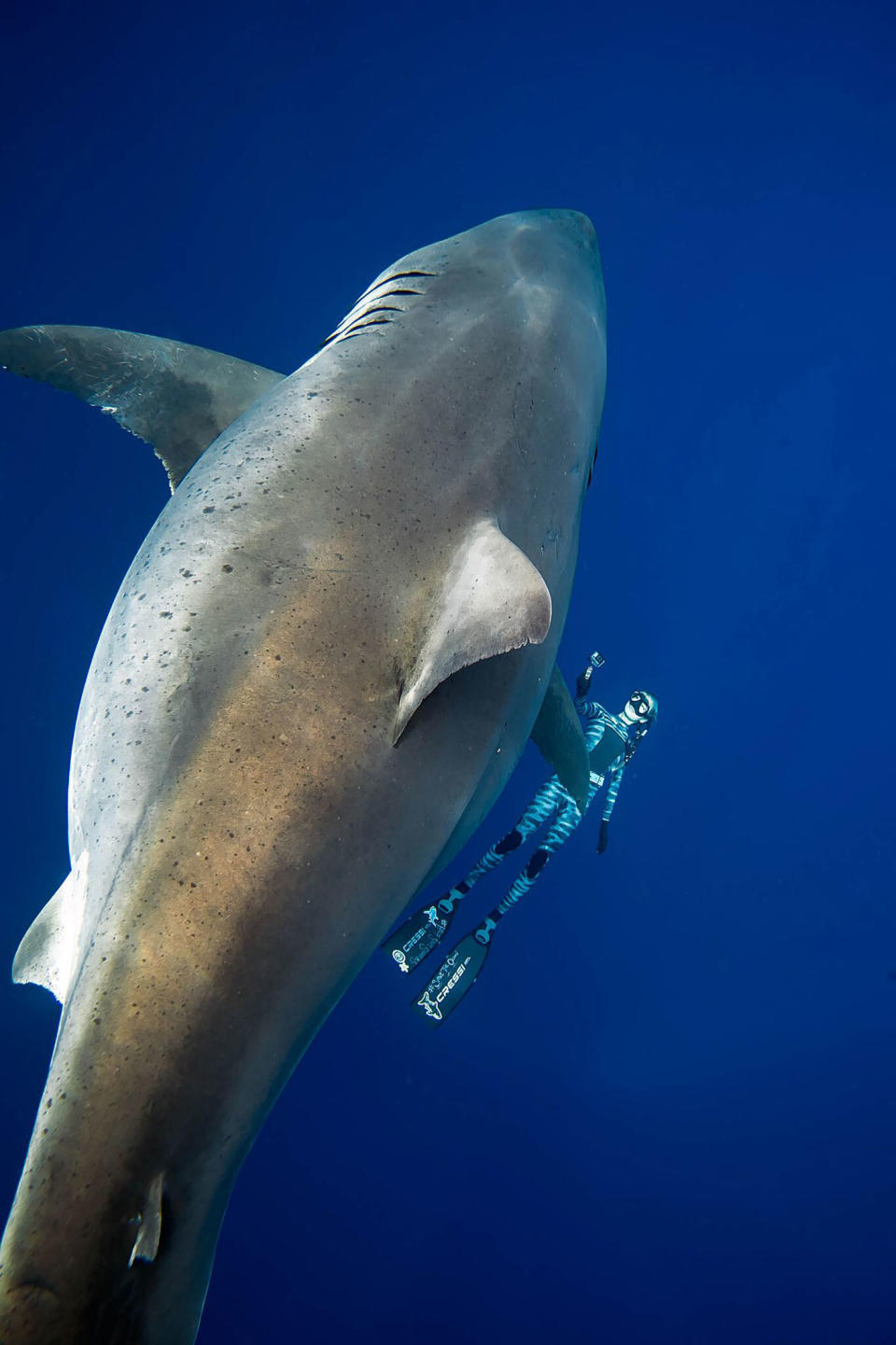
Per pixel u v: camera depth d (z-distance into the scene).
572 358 3.51
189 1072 2.32
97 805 2.59
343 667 2.65
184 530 2.85
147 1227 2.23
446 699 2.90
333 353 3.20
